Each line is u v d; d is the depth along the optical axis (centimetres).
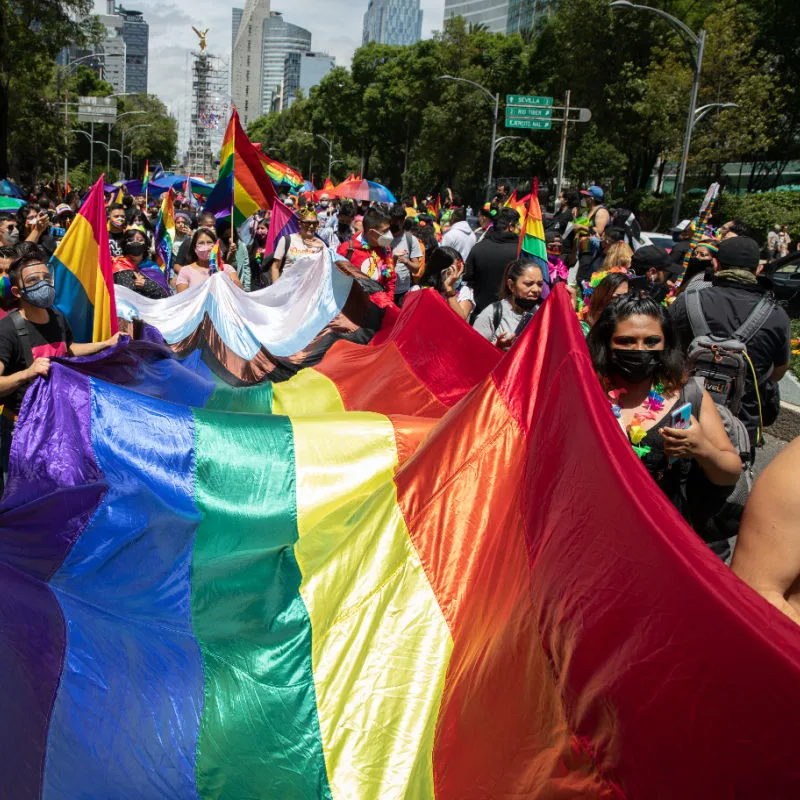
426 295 540
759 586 228
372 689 301
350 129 9356
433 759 278
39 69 3869
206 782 283
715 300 522
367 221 1055
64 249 629
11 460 423
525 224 909
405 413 521
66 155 5381
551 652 241
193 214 2816
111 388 438
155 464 423
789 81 3831
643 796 203
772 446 860
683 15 4191
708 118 3466
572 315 319
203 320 749
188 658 309
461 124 6212
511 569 283
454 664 299
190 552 400
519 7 13838
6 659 284
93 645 304
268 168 2464
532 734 241
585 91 4419
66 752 275
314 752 290
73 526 389
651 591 213
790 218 2677
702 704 192
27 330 546
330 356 683
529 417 324
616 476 244
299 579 344
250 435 438
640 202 4169
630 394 349
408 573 320
